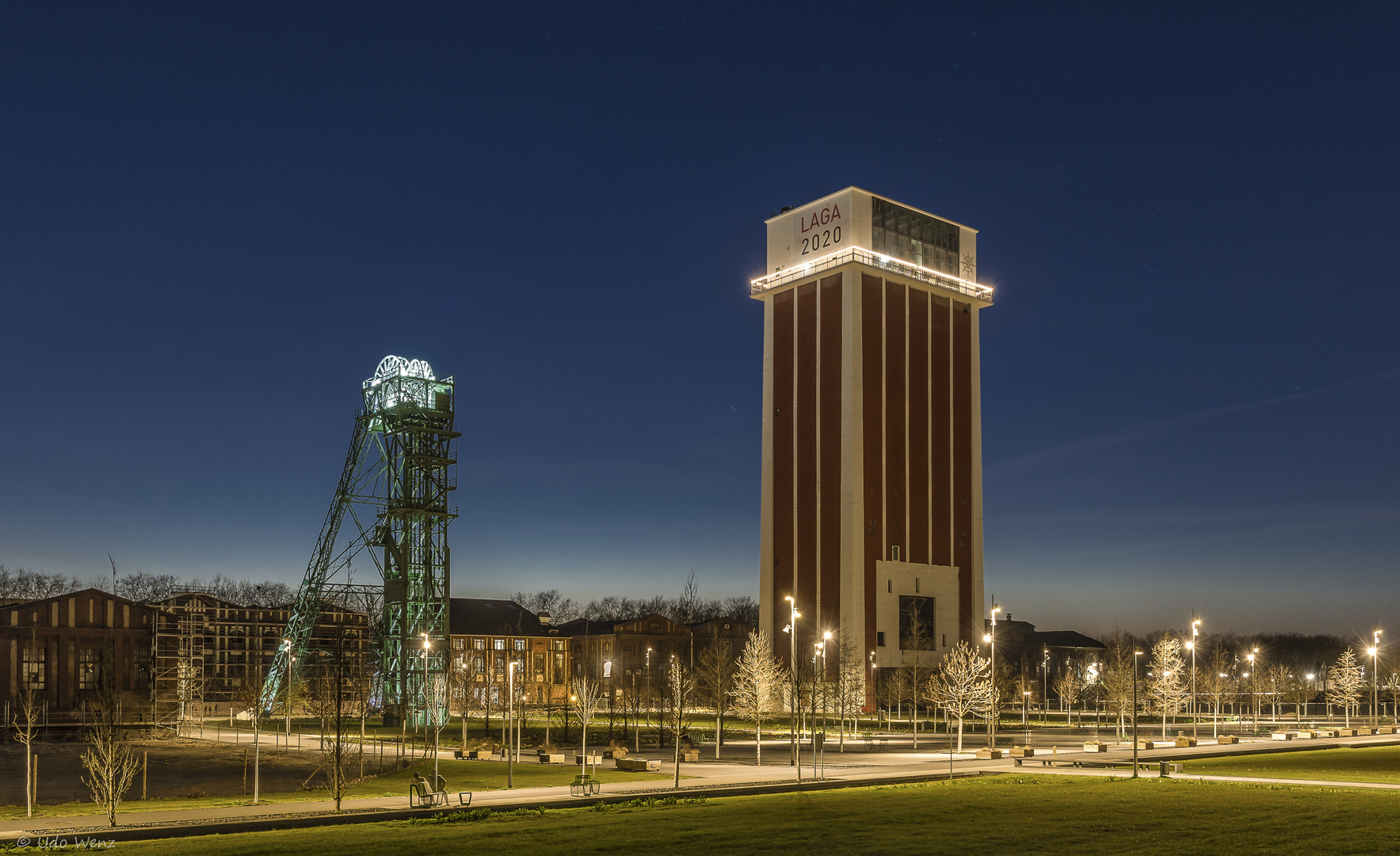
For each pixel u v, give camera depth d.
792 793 52.28
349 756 70.50
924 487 141.12
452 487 120.56
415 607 117.88
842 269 138.12
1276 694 136.62
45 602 116.88
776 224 148.12
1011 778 58.62
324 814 45.25
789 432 142.25
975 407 149.12
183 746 94.81
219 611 158.62
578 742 91.06
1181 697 102.56
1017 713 143.12
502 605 186.75
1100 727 115.56
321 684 114.25
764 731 106.75
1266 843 35.59
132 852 35.62
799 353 142.88
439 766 69.75
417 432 117.94
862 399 136.12
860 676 122.06
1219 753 76.50
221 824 42.09
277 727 117.50
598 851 34.72
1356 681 123.38
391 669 117.94
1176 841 36.09
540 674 177.88
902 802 47.28
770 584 141.00
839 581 133.12
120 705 84.50
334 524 122.00
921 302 145.25
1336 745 85.88
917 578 137.88
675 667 93.00
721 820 42.00
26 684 114.50
